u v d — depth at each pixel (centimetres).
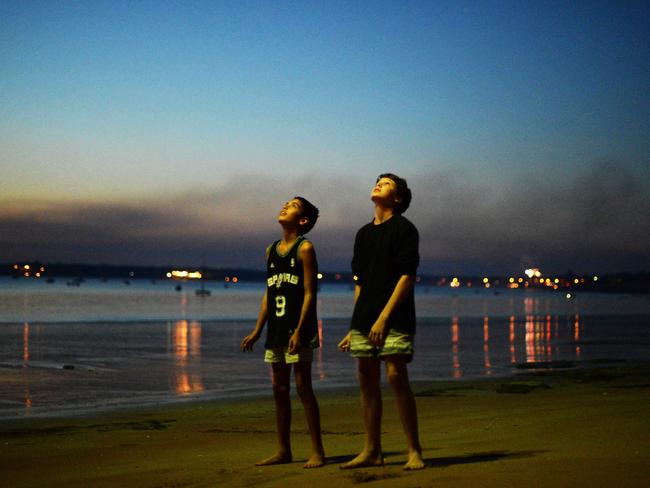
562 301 18712
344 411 1111
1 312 6725
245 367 2009
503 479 436
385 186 528
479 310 9906
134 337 3369
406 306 503
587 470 453
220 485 500
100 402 1298
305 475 504
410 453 502
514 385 1480
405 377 504
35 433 922
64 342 2966
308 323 561
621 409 879
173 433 896
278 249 580
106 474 593
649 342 3356
